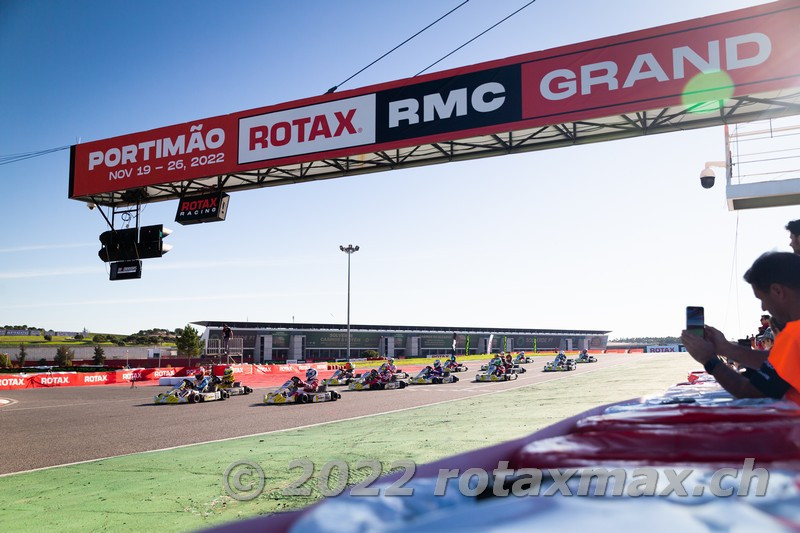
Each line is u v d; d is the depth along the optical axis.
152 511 4.88
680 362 39.91
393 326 66.12
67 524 4.57
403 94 10.46
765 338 6.24
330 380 27.42
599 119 9.99
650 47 8.87
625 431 0.74
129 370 30.47
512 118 9.64
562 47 9.41
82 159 13.49
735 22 8.39
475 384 25.16
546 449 0.67
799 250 2.89
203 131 12.21
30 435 10.61
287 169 12.16
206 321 54.94
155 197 13.74
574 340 83.38
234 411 15.05
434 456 7.09
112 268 14.11
